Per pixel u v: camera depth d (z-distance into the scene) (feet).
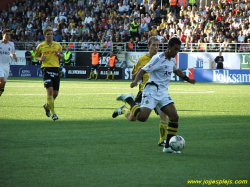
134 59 280.51
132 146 58.54
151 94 53.93
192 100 129.80
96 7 316.81
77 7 319.06
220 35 260.21
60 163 47.93
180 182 40.22
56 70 87.25
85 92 160.76
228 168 45.75
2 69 108.58
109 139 64.18
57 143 60.59
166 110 53.98
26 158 50.52
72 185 39.14
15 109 103.81
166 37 270.05
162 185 39.17
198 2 303.68
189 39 267.80
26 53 297.74
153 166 46.68
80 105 114.21
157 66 53.42
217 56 248.32
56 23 315.58
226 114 95.61
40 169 45.11
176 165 47.16
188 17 281.13
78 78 282.56
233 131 72.23
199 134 69.00
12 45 110.83
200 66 261.44
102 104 117.08
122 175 42.73
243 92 161.99
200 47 262.47
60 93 155.22
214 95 148.36
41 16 326.85
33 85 199.11
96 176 42.32
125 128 75.51
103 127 76.59
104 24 299.38
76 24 308.81
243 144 60.23
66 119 87.10
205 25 271.49
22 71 297.12
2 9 351.46
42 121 84.07
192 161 49.21
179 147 52.47
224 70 239.09
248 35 253.65
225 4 278.87
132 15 295.48
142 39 288.30
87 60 287.48
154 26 278.05
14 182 40.11
